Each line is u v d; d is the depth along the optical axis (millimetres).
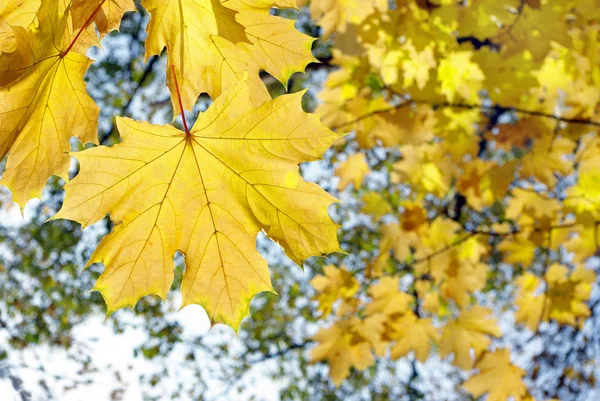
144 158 1383
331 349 3980
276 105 1379
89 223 1352
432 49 3418
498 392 3867
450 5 3256
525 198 3965
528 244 3979
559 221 3922
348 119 3846
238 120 1396
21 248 8648
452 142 3789
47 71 1416
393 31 3387
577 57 3393
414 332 3980
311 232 1398
